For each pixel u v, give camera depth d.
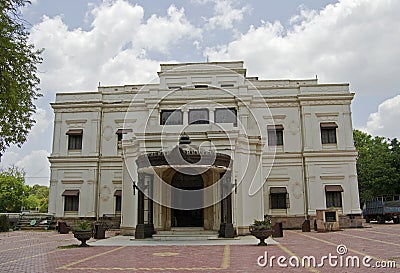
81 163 33.62
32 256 14.12
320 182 31.84
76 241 20.61
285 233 25.38
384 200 39.62
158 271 10.34
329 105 32.91
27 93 12.48
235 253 14.01
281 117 33.19
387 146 46.50
